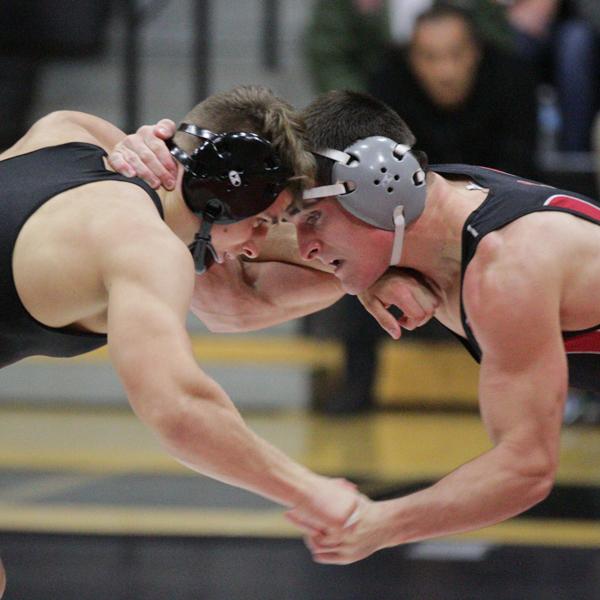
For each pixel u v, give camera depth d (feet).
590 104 67.46
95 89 76.74
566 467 57.57
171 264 23.95
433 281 28.32
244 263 31.68
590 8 67.97
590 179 63.57
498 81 58.75
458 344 67.92
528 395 25.73
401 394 68.33
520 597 40.93
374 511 25.95
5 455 58.59
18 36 75.77
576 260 26.05
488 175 28.02
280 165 26.84
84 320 25.55
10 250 24.85
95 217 24.58
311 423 65.26
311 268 31.37
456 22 57.52
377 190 26.99
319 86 63.57
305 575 43.06
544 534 47.88
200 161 26.50
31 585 41.73
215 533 47.32
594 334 26.71
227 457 23.49
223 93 27.35
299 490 24.25
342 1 63.16
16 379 70.08
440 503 25.88
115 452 59.41
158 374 22.99
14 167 26.32
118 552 45.14
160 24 79.25
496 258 25.99
